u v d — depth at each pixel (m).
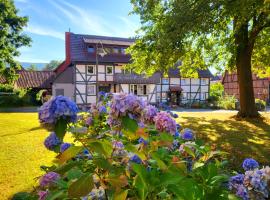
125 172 1.70
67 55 33.53
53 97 1.59
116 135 2.07
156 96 34.31
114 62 32.03
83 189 1.37
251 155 6.89
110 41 33.16
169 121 2.15
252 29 14.45
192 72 17.86
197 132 10.52
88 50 32.00
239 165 5.45
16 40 30.64
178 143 2.69
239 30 14.36
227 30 15.23
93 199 1.61
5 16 28.88
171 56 12.62
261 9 11.02
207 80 36.34
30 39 31.06
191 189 1.54
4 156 7.10
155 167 1.83
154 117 2.19
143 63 14.96
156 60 13.88
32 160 6.67
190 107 32.53
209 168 1.87
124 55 33.06
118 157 1.90
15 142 9.12
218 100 32.62
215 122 13.78
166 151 2.12
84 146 1.55
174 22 11.37
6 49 29.05
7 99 31.05
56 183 1.71
